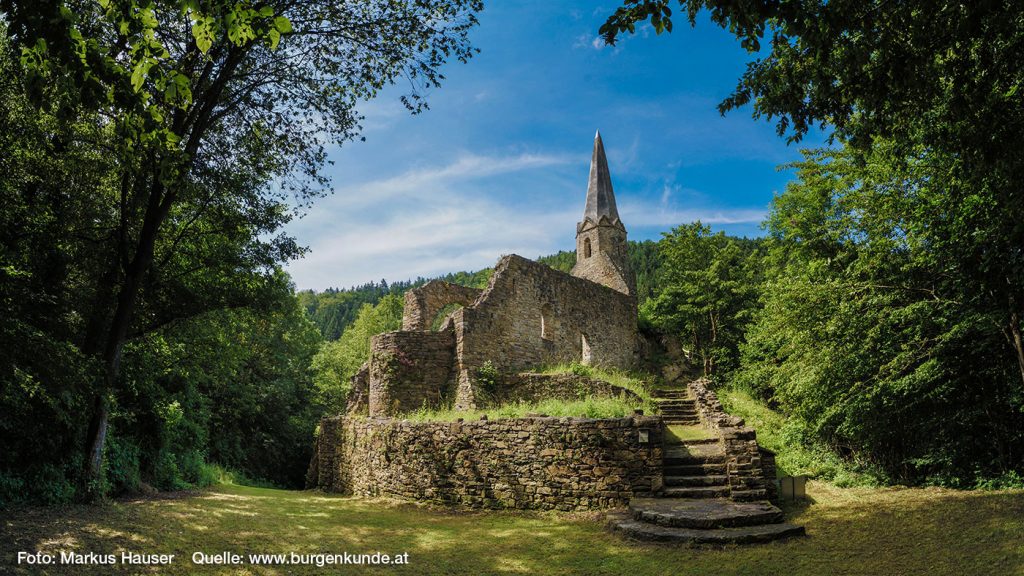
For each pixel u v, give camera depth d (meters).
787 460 16.67
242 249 15.13
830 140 10.24
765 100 8.10
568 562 7.89
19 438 10.18
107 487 11.53
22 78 9.42
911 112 7.99
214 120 11.57
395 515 11.76
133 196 11.88
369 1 11.41
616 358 28.81
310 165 13.22
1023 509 9.03
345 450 16.59
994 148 7.43
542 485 11.58
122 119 5.70
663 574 7.17
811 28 6.00
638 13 5.66
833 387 15.73
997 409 13.46
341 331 90.38
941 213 12.56
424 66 11.87
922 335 14.48
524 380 18.14
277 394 34.34
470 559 8.16
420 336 18.64
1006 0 6.42
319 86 12.32
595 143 37.72
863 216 15.52
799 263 19.30
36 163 11.02
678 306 32.06
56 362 9.09
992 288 10.75
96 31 7.91
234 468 29.73
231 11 4.82
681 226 33.25
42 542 7.45
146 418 15.74
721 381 29.95
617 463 11.12
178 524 9.40
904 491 12.77
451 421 13.06
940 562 6.95
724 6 5.59
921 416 14.34
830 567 7.14
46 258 11.89
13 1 4.58
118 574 6.64
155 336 16.33
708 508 9.67
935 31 6.87
